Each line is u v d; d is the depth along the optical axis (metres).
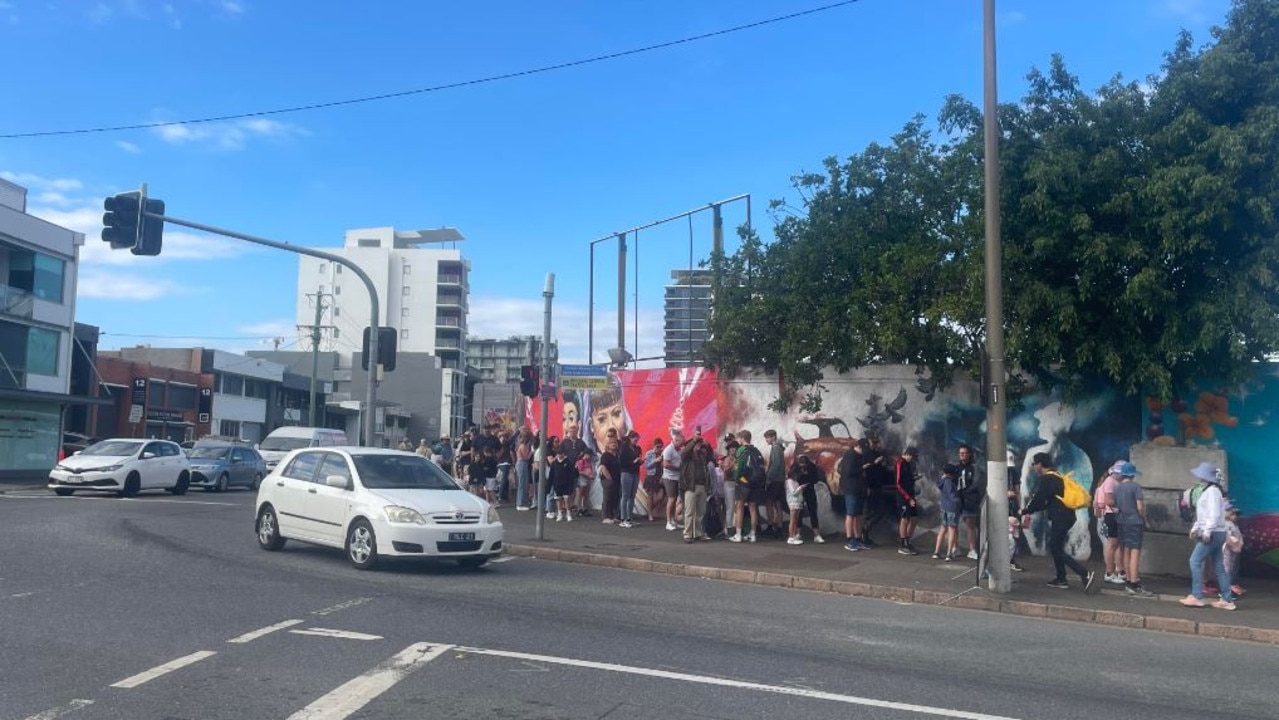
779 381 19.89
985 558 13.14
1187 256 13.80
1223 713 7.35
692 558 15.30
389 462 14.02
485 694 6.98
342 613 9.75
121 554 13.46
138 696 6.73
